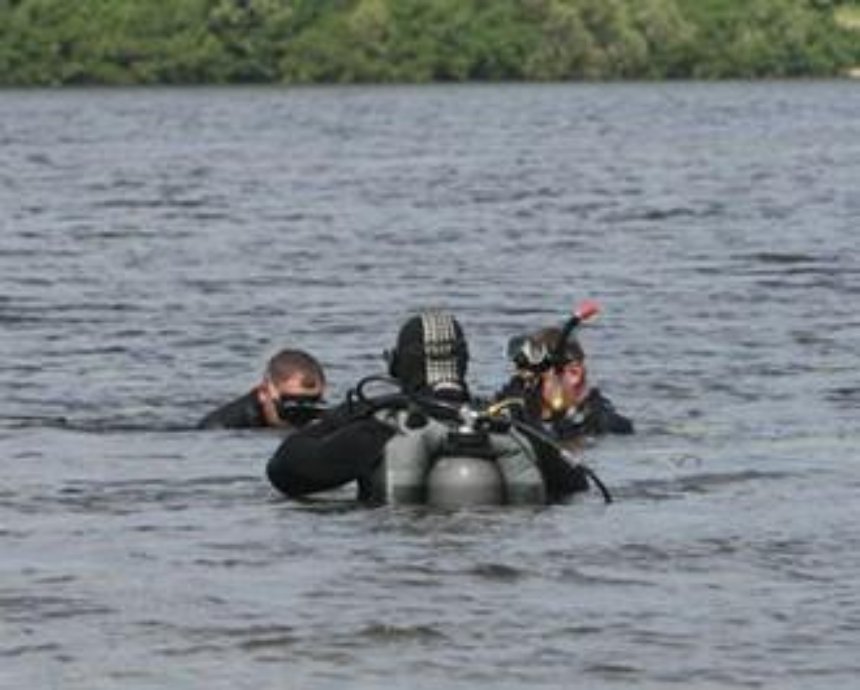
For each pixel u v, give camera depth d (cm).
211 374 5353
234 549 3180
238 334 6194
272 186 14362
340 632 2709
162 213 11725
